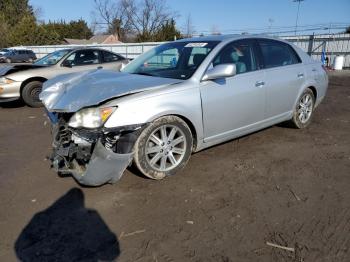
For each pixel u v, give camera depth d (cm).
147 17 5716
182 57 415
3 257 241
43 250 248
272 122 473
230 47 415
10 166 405
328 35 2047
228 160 409
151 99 330
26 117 686
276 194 324
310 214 289
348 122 594
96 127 306
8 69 780
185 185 345
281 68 470
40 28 5638
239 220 281
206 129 382
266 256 238
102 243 256
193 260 235
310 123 581
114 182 324
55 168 331
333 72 1712
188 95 356
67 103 322
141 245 252
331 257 235
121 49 2645
